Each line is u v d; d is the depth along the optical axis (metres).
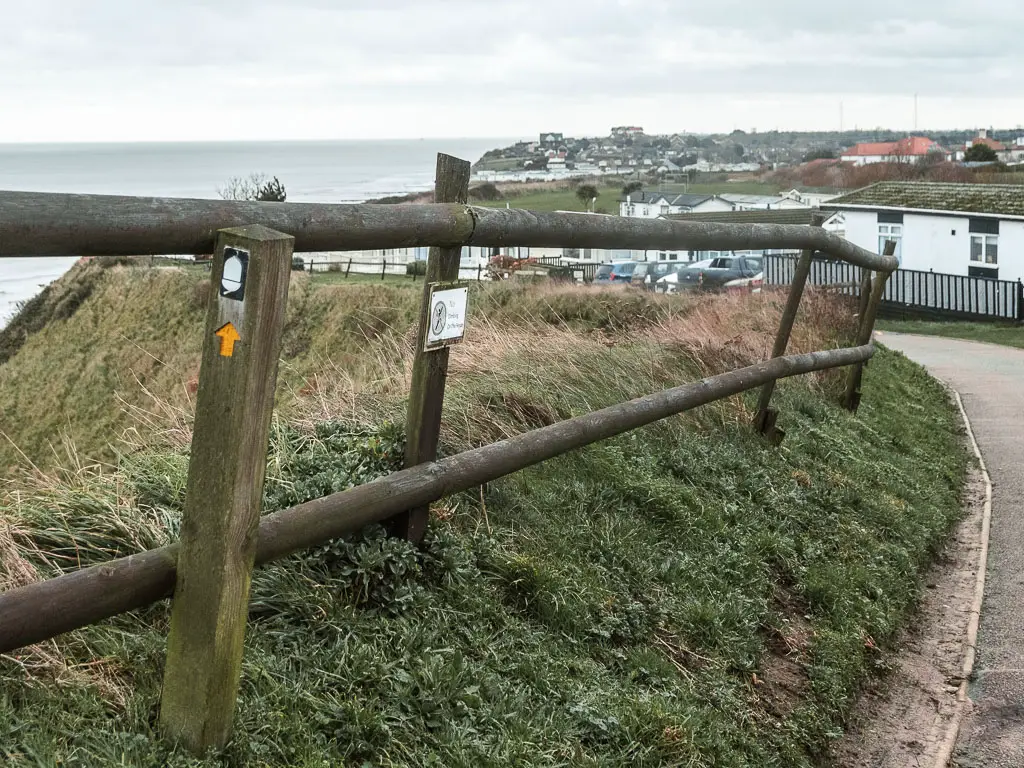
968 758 4.37
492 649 3.44
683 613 4.37
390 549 3.49
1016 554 7.16
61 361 34.78
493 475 3.86
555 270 34.41
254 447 2.42
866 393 11.17
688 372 7.48
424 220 3.27
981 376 17.38
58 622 2.24
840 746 4.32
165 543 3.27
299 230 2.72
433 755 2.81
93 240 2.20
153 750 2.40
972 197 33.12
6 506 3.30
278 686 2.78
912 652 5.44
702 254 40.69
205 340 2.41
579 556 4.37
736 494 5.89
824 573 5.49
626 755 3.30
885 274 9.47
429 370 3.57
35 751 2.25
